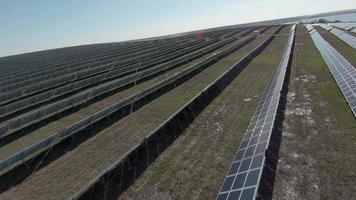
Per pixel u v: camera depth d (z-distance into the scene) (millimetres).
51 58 125500
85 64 82250
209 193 17266
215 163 20453
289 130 24328
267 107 27641
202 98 33812
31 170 21359
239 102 32875
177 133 25828
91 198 17547
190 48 91125
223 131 25594
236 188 16344
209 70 51375
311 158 19906
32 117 30453
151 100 36562
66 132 25500
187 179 18844
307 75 40781
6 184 19797
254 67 50312
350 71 35031
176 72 53281
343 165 18750
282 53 62656
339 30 90625
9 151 24922
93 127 28625
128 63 72688
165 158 21641
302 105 29578
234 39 108938
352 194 16047
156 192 17781
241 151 21188
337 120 25281
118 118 30906
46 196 18203
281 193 16641
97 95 39906
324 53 54469
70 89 46062
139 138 25609
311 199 15953
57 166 21719
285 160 19906
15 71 86125
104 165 21422
